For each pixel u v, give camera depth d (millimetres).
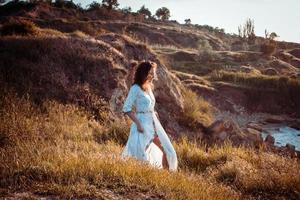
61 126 10180
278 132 27891
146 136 7000
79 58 14906
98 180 5273
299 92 39000
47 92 12695
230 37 113750
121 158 6398
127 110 6910
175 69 47531
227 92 37656
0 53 13977
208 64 52500
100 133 10711
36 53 14328
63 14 84125
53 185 5016
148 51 18031
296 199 6777
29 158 5977
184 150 9570
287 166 8023
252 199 6668
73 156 6043
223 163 8844
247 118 33156
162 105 15859
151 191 5305
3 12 81812
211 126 14984
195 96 18906
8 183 5066
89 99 13273
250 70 49156
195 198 5316
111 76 14789
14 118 9367
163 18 126750
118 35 18312
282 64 56938
